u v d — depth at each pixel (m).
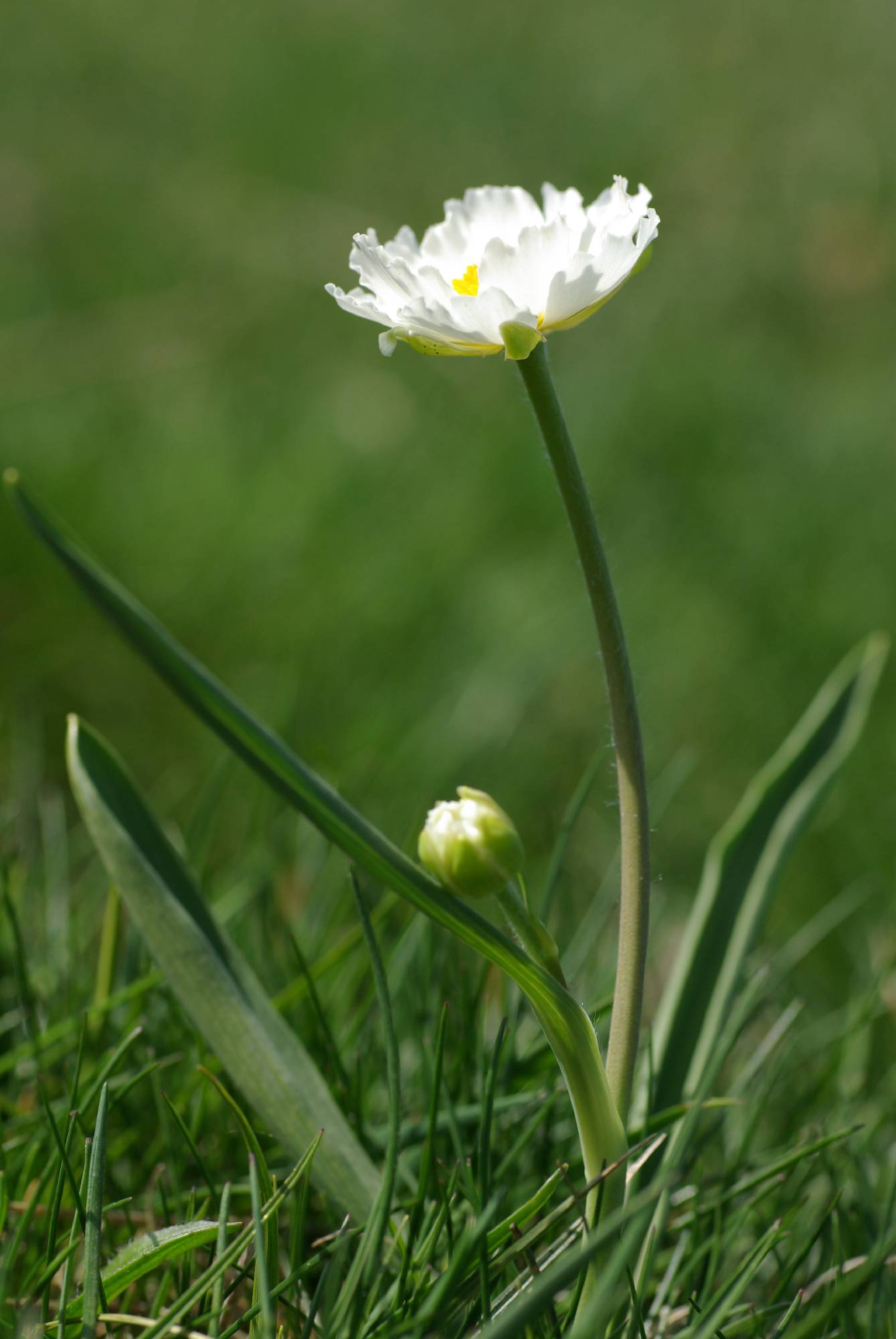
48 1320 1.35
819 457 4.82
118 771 1.67
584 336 5.79
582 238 1.22
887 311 6.04
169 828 2.53
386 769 3.27
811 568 4.23
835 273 6.34
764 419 5.08
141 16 8.86
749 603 4.09
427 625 3.88
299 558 4.07
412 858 2.23
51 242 6.23
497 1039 1.40
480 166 7.32
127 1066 1.80
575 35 9.01
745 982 2.03
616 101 8.12
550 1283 1.00
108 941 1.81
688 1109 1.53
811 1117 2.02
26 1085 1.86
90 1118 1.62
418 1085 1.85
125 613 1.46
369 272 1.25
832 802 3.25
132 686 3.55
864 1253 1.61
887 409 5.13
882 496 4.55
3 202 6.50
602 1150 1.27
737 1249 1.67
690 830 3.33
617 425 4.96
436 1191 1.58
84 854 2.74
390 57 8.45
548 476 4.56
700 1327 1.29
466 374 5.42
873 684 2.02
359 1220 1.46
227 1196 1.25
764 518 4.46
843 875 3.08
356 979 1.98
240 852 2.57
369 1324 1.28
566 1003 1.23
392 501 4.46
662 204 7.04
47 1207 1.54
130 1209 1.56
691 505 4.57
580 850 3.01
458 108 7.96
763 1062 1.83
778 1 9.62
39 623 3.63
